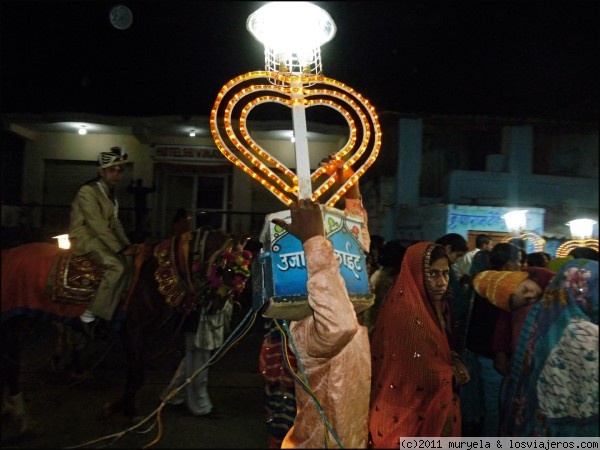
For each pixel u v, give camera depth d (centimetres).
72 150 1199
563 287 275
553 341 274
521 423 294
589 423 257
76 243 453
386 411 305
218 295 443
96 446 405
